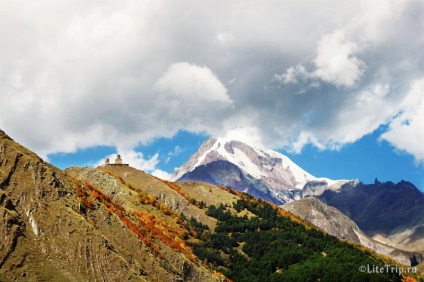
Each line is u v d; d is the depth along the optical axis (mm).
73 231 156500
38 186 162625
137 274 159500
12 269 137000
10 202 152875
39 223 153250
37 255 144875
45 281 138750
